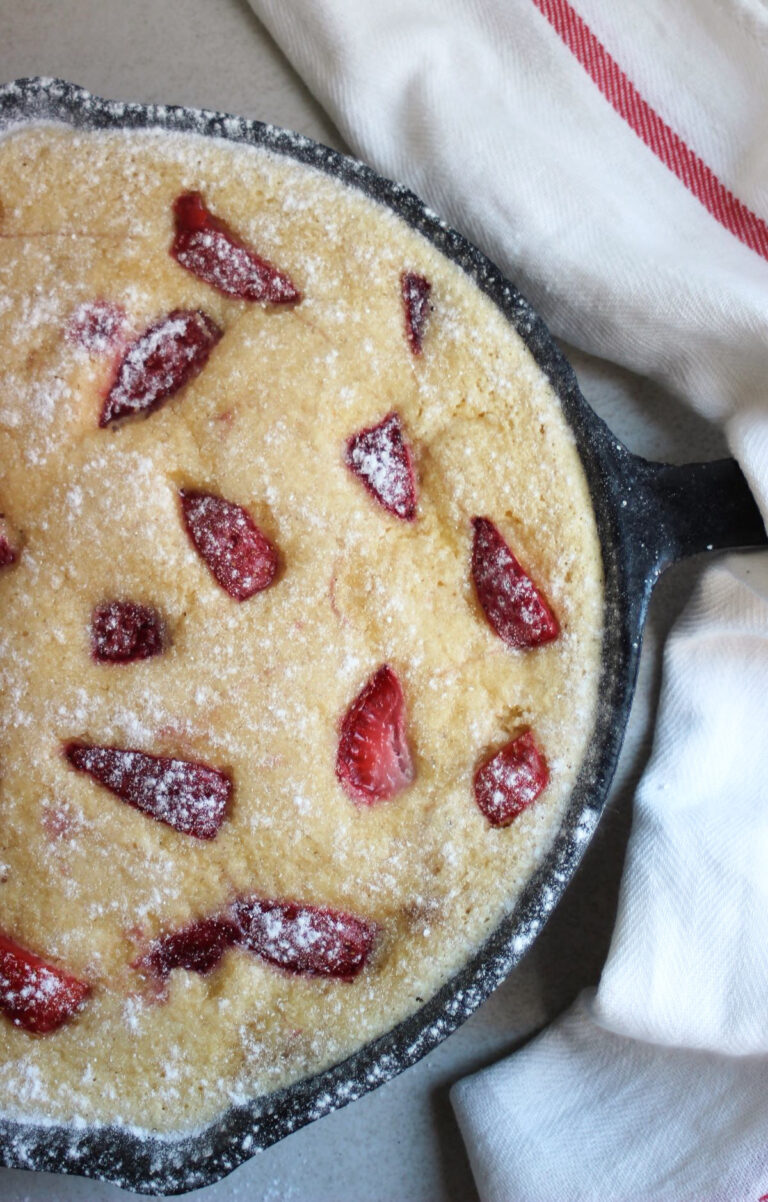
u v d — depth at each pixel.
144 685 0.41
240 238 0.43
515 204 0.45
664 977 0.44
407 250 0.43
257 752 0.41
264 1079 0.42
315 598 0.41
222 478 0.42
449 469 0.42
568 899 0.48
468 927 0.42
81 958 0.41
